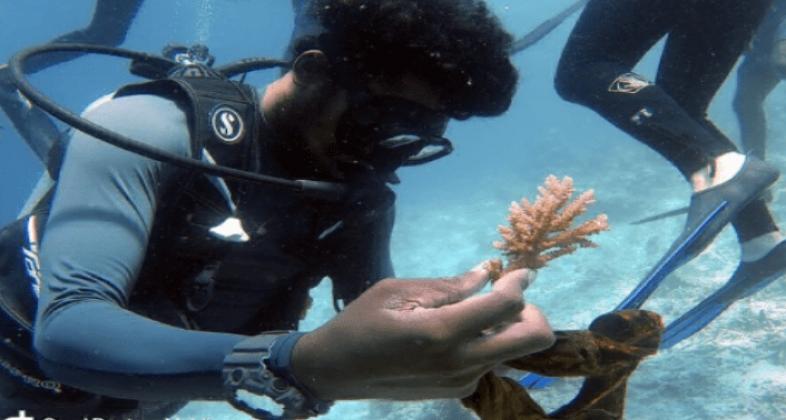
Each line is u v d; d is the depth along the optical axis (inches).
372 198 80.3
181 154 66.7
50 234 57.6
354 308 36.2
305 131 73.9
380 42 65.6
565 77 173.2
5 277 74.5
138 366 46.1
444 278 37.6
